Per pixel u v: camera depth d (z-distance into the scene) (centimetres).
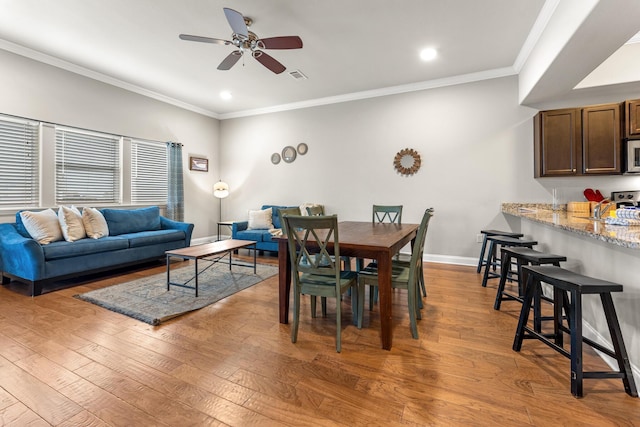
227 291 319
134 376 171
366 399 152
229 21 239
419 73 416
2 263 330
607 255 189
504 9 273
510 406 146
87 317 252
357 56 366
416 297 250
